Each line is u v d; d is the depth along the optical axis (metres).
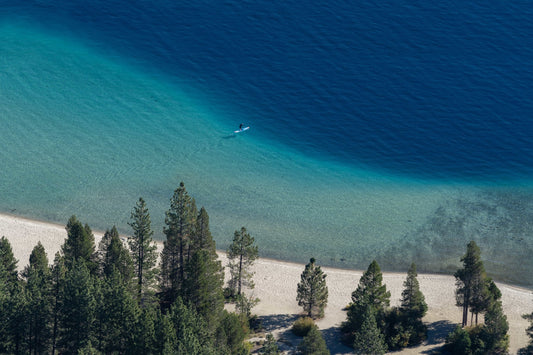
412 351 127.00
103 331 108.81
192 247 134.25
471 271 131.00
